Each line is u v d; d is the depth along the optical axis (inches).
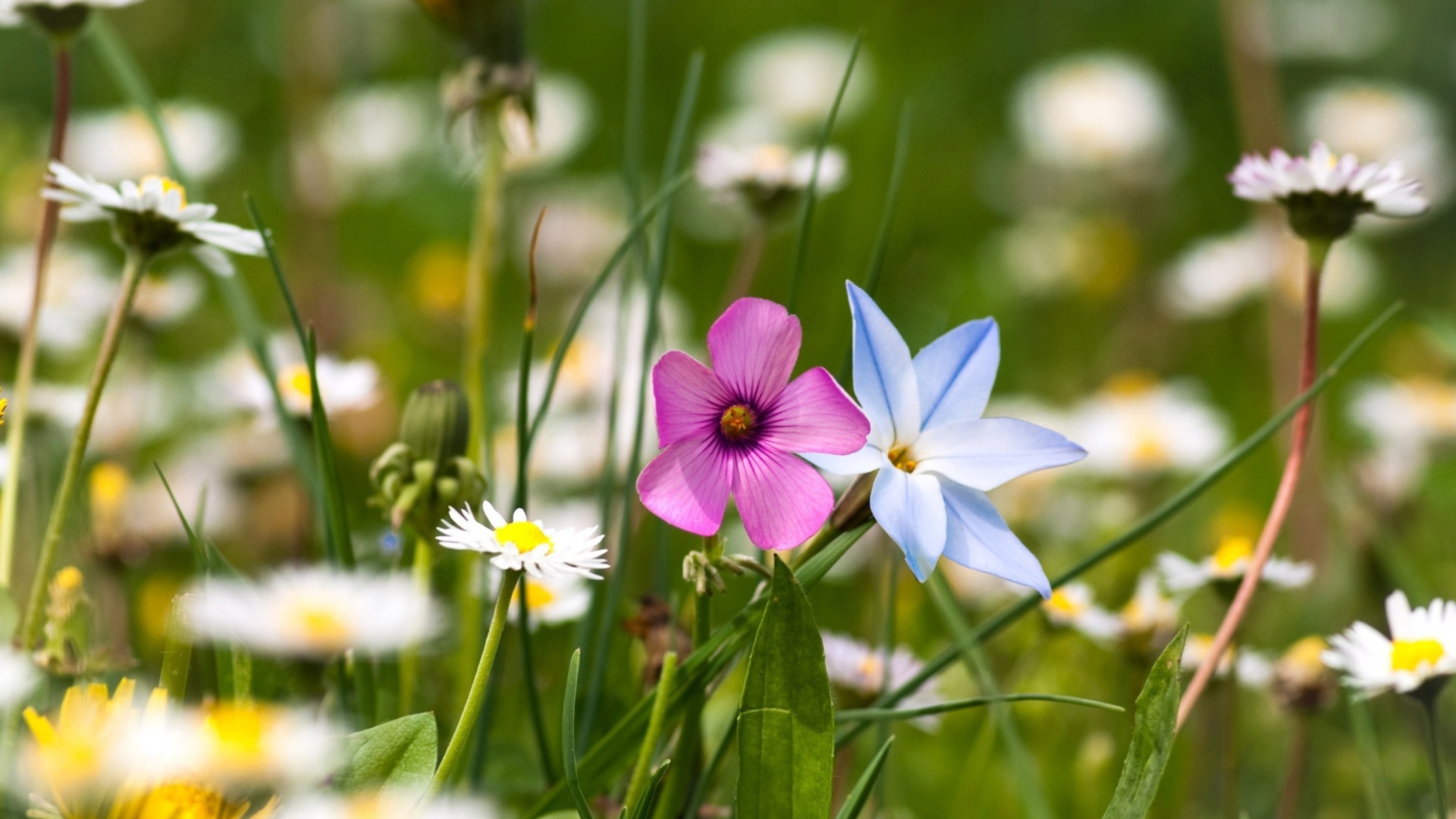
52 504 30.0
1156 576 29.3
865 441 23.3
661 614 25.5
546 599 27.5
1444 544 42.0
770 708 23.4
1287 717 29.2
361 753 23.4
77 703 22.5
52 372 43.0
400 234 66.1
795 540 23.3
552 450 39.0
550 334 57.2
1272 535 26.3
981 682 26.9
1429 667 25.5
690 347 49.2
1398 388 47.8
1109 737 29.5
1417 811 30.3
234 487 37.9
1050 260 67.5
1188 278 61.8
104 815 22.4
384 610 24.0
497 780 26.8
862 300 23.9
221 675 24.6
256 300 56.6
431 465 25.5
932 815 30.3
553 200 65.4
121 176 55.7
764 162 32.0
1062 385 60.6
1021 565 23.5
